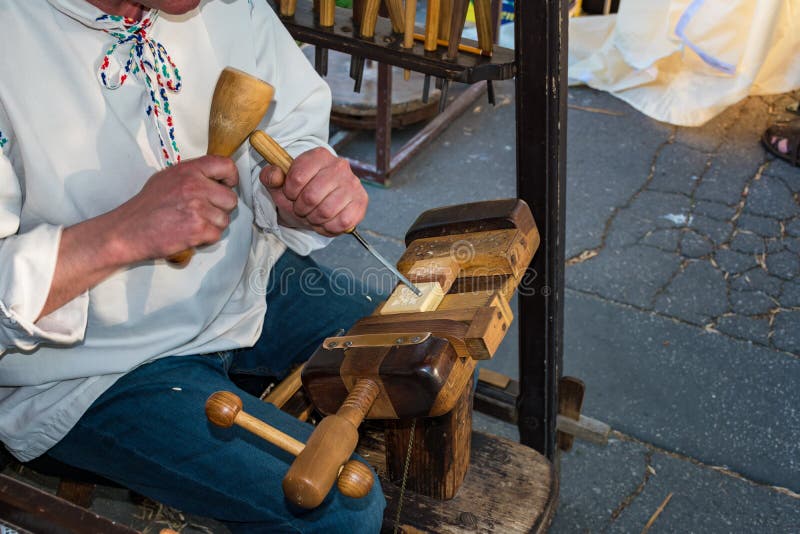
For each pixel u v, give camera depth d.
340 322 1.26
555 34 1.06
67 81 0.95
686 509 1.65
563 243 1.29
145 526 1.59
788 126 2.80
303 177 0.95
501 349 2.05
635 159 2.79
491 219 1.07
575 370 1.98
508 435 1.84
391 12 1.18
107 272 0.90
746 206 2.55
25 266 0.86
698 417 1.85
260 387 1.33
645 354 2.02
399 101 2.85
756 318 2.13
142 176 1.03
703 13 2.81
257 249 1.25
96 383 1.05
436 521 1.17
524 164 1.18
